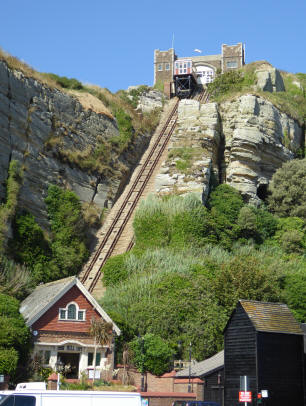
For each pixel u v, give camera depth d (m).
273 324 32.41
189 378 33.75
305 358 32.28
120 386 34.25
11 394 21.14
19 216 51.00
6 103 54.03
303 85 94.50
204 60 109.38
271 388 31.06
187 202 57.75
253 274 46.50
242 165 68.06
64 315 37.59
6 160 52.41
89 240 59.03
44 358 36.22
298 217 64.19
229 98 73.31
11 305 35.44
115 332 38.19
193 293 44.28
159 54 108.75
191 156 65.56
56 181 58.62
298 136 78.12
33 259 50.28
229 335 33.38
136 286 45.91
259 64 87.38
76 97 67.75
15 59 59.38
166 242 55.66
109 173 66.62
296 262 55.47
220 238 58.16
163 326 41.56
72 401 21.56
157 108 89.75
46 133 59.09
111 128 70.88
